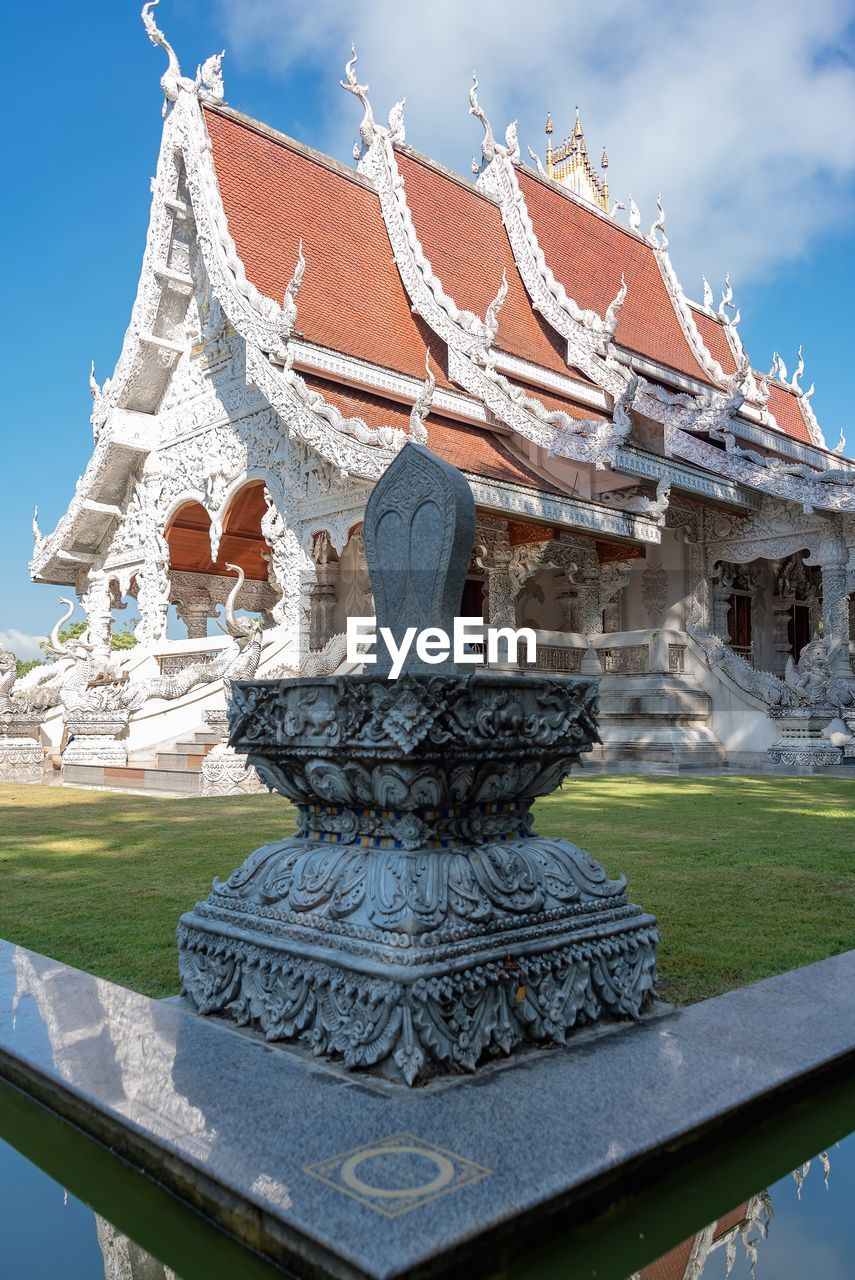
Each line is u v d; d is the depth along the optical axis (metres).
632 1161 2.56
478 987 3.18
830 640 21.42
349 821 3.68
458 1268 2.19
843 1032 3.51
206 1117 2.79
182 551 25.83
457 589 3.68
